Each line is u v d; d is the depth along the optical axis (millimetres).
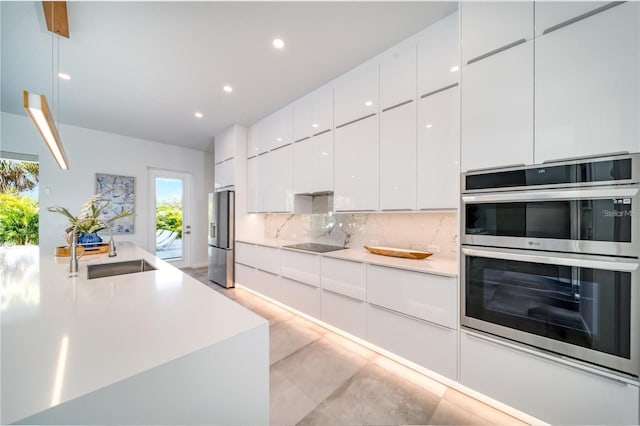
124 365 632
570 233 1229
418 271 1774
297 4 1653
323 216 3336
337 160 2580
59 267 1799
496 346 1461
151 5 1635
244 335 818
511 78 1389
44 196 3604
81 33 1884
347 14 1756
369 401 1561
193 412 704
